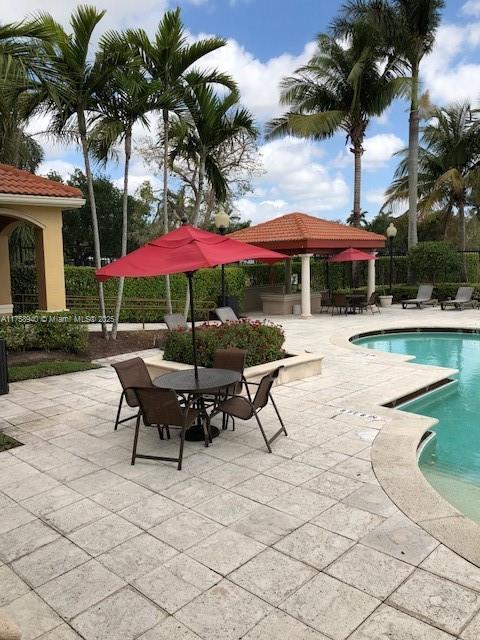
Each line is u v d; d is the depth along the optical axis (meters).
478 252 25.31
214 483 4.83
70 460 5.52
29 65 8.00
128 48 11.79
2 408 7.65
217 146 15.59
